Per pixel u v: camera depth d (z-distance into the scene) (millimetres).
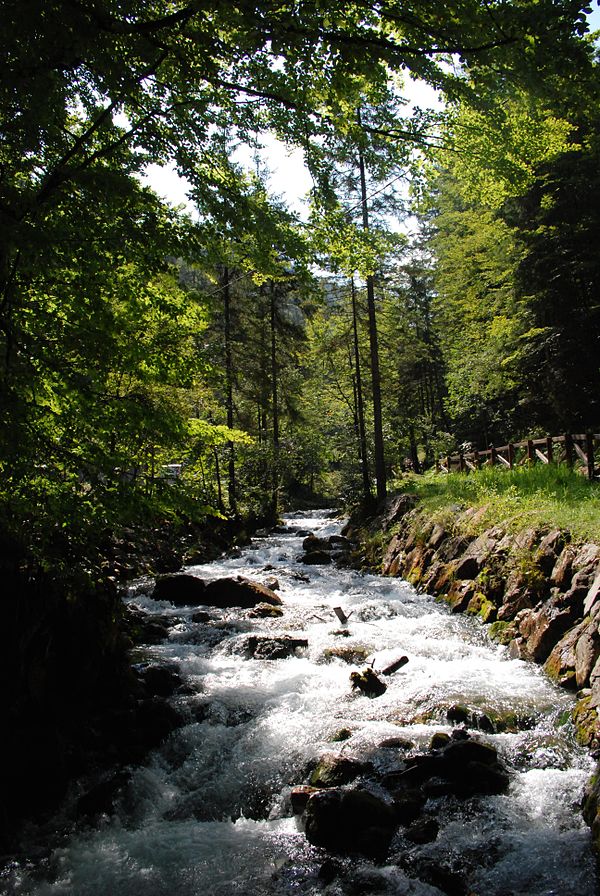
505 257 21750
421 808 5363
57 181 4984
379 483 22359
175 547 18016
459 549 12875
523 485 13625
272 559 19578
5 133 4766
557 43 4055
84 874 4930
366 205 19891
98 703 7348
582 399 18922
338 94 5184
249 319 27562
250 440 7535
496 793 5492
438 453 30109
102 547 15594
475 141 6789
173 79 5625
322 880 4680
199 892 4664
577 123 16641
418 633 10305
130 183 5383
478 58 4418
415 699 7512
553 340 18875
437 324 33281
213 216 6172
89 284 5504
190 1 4289
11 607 5918
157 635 10633
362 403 25469
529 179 7363
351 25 4570
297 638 9891
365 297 24828
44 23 3945
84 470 5613
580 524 9492
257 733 6953
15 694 5867
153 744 6871
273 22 4270
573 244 19125
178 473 7945
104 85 5109
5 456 4797
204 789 6164
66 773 6168
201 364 6824
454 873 4551
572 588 8391
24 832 5480
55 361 5445
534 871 4484
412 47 4602
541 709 6988
